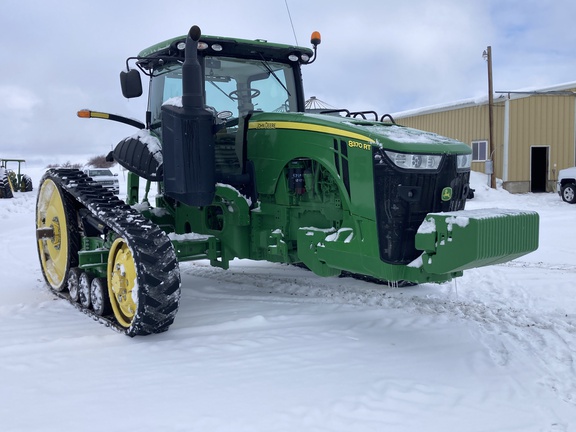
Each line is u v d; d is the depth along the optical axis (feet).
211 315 15.46
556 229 33.42
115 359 11.98
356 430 8.95
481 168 66.90
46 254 19.25
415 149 12.68
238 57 16.75
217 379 10.89
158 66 17.29
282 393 10.26
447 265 11.76
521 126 64.03
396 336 13.55
